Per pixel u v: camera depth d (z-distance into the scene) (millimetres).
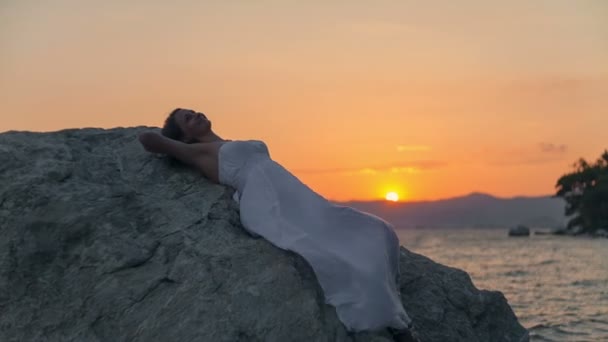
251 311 4430
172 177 5656
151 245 4871
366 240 5004
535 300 14406
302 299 4516
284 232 4977
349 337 4645
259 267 4691
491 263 32312
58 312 4574
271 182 5277
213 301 4461
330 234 4996
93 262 4746
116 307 4516
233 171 5484
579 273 23297
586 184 102438
